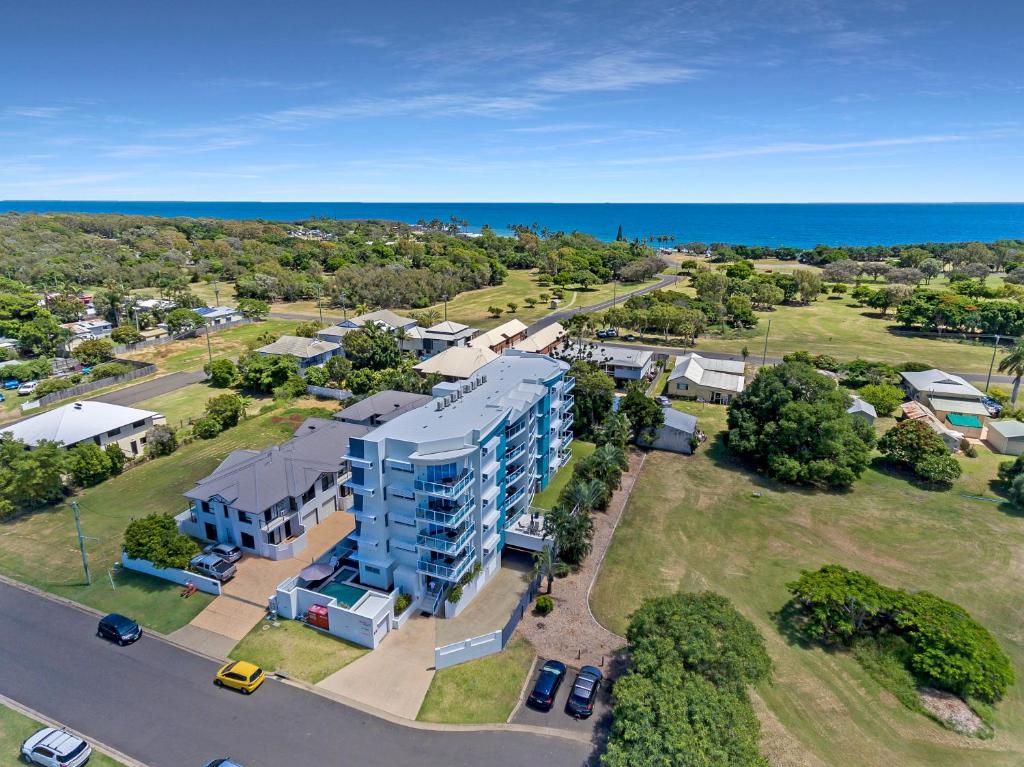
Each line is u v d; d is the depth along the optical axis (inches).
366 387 3366.1
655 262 7819.9
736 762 1077.1
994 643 1471.5
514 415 1956.2
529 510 2164.1
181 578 1795.0
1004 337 4722.0
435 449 1641.2
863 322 5447.8
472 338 4495.6
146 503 2247.8
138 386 3614.7
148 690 1417.3
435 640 1604.3
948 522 2185.0
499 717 1364.4
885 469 2610.7
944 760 1259.8
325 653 1544.0
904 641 1549.0
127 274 6756.9
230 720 1339.8
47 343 4141.2
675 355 4431.6
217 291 6205.7
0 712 1348.4
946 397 3260.3
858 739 1304.1
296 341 3976.4
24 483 2110.0
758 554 1993.1
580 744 1293.1
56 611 1679.4
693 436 2773.1
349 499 2292.1
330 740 1296.8
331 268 7760.8
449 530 1649.9
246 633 1609.3
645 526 2151.8
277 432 2915.8
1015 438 2719.0
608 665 1512.1
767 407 2600.9
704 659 1272.1
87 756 1224.8
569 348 3919.8
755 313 5871.1
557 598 1765.5
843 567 1802.4
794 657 1535.4
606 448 2308.1
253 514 1881.2
